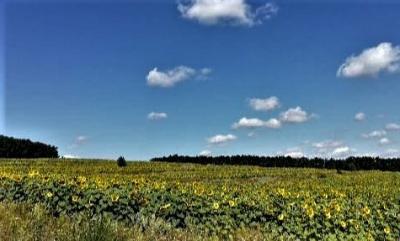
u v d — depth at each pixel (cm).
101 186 1436
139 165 6047
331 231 1278
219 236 1180
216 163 8988
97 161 6425
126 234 912
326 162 8381
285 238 1216
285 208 1332
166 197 1309
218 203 1305
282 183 3641
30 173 1664
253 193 1727
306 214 1284
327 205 1453
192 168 5988
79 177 1541
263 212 1305
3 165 5047
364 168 8638
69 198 1322
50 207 1294
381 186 3547
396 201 1805
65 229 897
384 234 1362
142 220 1123
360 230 1314
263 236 1176
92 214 1232
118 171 5206
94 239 824
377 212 1468
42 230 888
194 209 1273
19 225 912
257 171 5706
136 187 1442
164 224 1108
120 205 1256
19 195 1430
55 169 4759
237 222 1267
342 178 4819
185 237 1012
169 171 5559
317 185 3300
